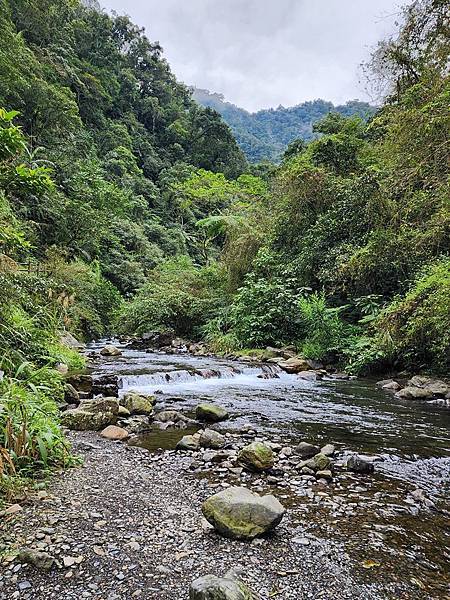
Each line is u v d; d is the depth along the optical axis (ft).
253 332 47.24
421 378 31.40
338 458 16.20
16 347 21.34
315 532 10.21
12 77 71.10
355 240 44.29
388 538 10.06
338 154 56.34
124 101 184.55
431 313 29.48
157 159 174.91
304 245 50.75
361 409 24.56
